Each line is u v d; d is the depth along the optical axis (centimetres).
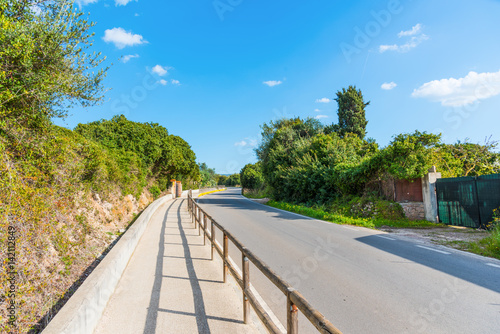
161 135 3039
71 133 857
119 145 2162
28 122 563
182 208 1994
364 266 602
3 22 454
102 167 960
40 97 525
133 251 711
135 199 1783
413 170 1303
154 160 2545
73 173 732
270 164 2747
